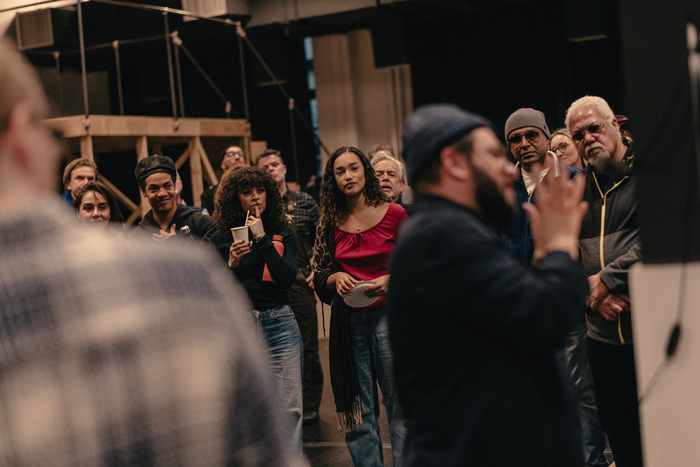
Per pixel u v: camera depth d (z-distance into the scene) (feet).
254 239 11.23
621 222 9.07
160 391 2.41
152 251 2.62
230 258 11.02
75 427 2.35
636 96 5.81
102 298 2.45
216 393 2.48
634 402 9.05
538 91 28.99
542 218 5.11
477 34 29.81
